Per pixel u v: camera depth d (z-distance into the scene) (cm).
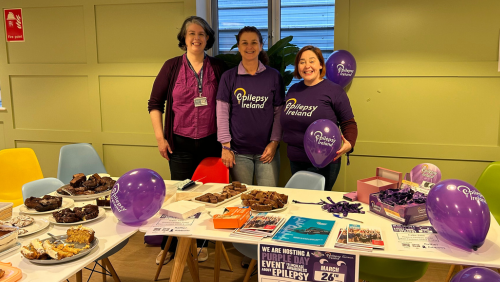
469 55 309
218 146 316
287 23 379
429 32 313
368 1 319
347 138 263
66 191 225
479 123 316
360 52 327
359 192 214
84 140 397
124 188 177
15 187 321
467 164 323
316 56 263
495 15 301
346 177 348
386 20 318
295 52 334
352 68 312
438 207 154
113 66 378
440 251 151
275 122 292
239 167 295
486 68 307
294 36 380
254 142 288
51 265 146
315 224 178
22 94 403
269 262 164
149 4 362
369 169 343
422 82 320
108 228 182
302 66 264
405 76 322
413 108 325
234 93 286
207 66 302
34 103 402
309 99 265
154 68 371
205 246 326
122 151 392
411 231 170
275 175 298
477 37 306
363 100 333
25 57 396
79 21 378
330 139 221
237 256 316
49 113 401
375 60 325
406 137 330
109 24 373
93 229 181
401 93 325
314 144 224
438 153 325
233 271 291
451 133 322
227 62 332
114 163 397
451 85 316
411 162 333
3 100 407
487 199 262
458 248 154
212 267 297
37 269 143
